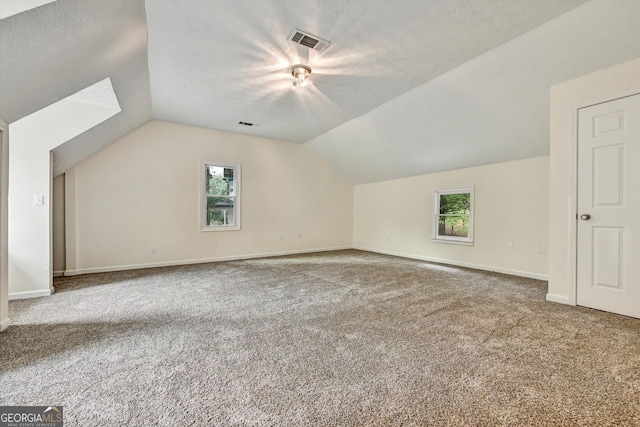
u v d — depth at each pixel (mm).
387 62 2680
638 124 2160
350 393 1313
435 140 4090
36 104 2062
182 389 1341
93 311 2393
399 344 1805
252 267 4348
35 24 1341
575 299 2537
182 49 2438
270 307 2508
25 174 2787
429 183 5016
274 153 5488
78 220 3787
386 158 5082
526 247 3740
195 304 2582
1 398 1267
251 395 1299
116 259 4047
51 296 2816
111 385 1368
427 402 1250
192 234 4648
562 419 1145
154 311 2398
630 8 1893
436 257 4895
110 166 3984
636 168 2180
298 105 3736
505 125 3309
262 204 5367
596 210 2389
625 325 2076
